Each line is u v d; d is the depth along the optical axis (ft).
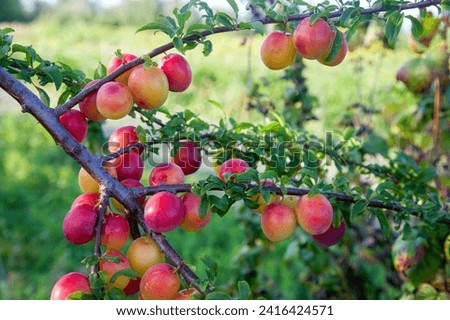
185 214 2.15
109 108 2.16
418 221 3.26
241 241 5.75
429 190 3.22
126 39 17.92
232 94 10.42
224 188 2.14
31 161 8.21
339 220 2.27
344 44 2.33
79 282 1.97
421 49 3.10
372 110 4.15
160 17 2.23
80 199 2.17
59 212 6.62
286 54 2.30
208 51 2.24
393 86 4.22
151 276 2.02
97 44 17.40
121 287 2.05
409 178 3.06
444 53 3.43
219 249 5.70
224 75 12.44
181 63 2.27
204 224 2.17
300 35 2.22
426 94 3.66
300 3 2.31
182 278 2.15
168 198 2.06
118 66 2.32
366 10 2.26
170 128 2.50
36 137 9.34
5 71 2.09
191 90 11.52
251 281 3.99
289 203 2.22
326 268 3.93
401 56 7.39
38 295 4.85
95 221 2.08
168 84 2.23
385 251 3.80
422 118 3.70
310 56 2.24
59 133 2.09
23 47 2.35
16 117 10.28
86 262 1.99
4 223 6.30
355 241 3.86
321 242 2.34
